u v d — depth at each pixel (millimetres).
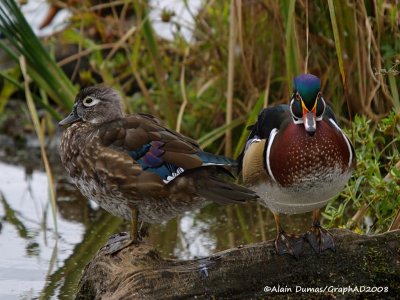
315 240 8711
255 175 8797
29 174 14180
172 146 8508
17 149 15133
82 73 14250
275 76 12977
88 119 9305
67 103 13219
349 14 11570
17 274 10180
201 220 12023
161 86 13195
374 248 8719
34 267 10422
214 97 13609
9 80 12883
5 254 10859
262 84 13031
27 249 11062
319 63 12250
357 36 11352
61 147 9156
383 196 9523
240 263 8555
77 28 15844
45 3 15125
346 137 8586
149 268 8438
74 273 10219
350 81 11805
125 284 8297
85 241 11359
